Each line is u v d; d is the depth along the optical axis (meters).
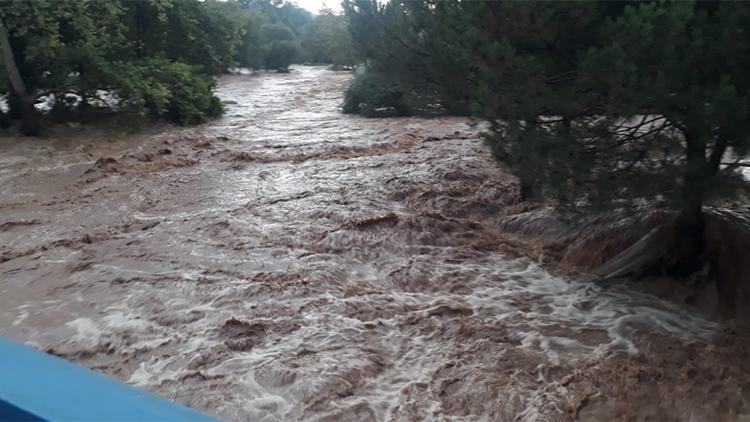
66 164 12.70
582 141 5.62
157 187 10.67
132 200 9.98
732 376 4.95
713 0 4.97
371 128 16.38
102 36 16.34
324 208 9.12
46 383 1.30
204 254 7.62
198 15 23.02
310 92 26.39
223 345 5.51
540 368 5.14
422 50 9.08
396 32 9.19
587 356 5.31
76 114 16.91
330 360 5.29
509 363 5.23
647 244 6.76
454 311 6.16
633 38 4.76
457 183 10.13
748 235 6.58
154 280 6.89
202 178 11.26
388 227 8.34
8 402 1.23
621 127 5.64
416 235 8.12
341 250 7.75
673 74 4.73
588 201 5.65
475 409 4.69
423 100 10.03
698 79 4.81
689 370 5.04
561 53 5.97
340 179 10.83
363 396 4.86
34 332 5.82
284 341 5.64
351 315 6.12
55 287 6.80
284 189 10.34
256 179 11.10
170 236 8.23
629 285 6.67
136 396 1.29
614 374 5.00
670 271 6.62
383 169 11.44
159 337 5.71
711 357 5.22
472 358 5.34
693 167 5.07
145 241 8.09
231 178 11.23
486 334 5.71
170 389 4.93
